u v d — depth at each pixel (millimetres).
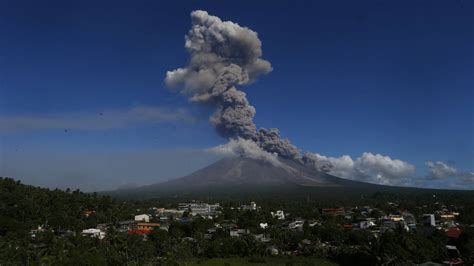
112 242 126938
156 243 134000
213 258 130500
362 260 117000
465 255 106750
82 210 189875
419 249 110750
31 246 114062
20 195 168375
